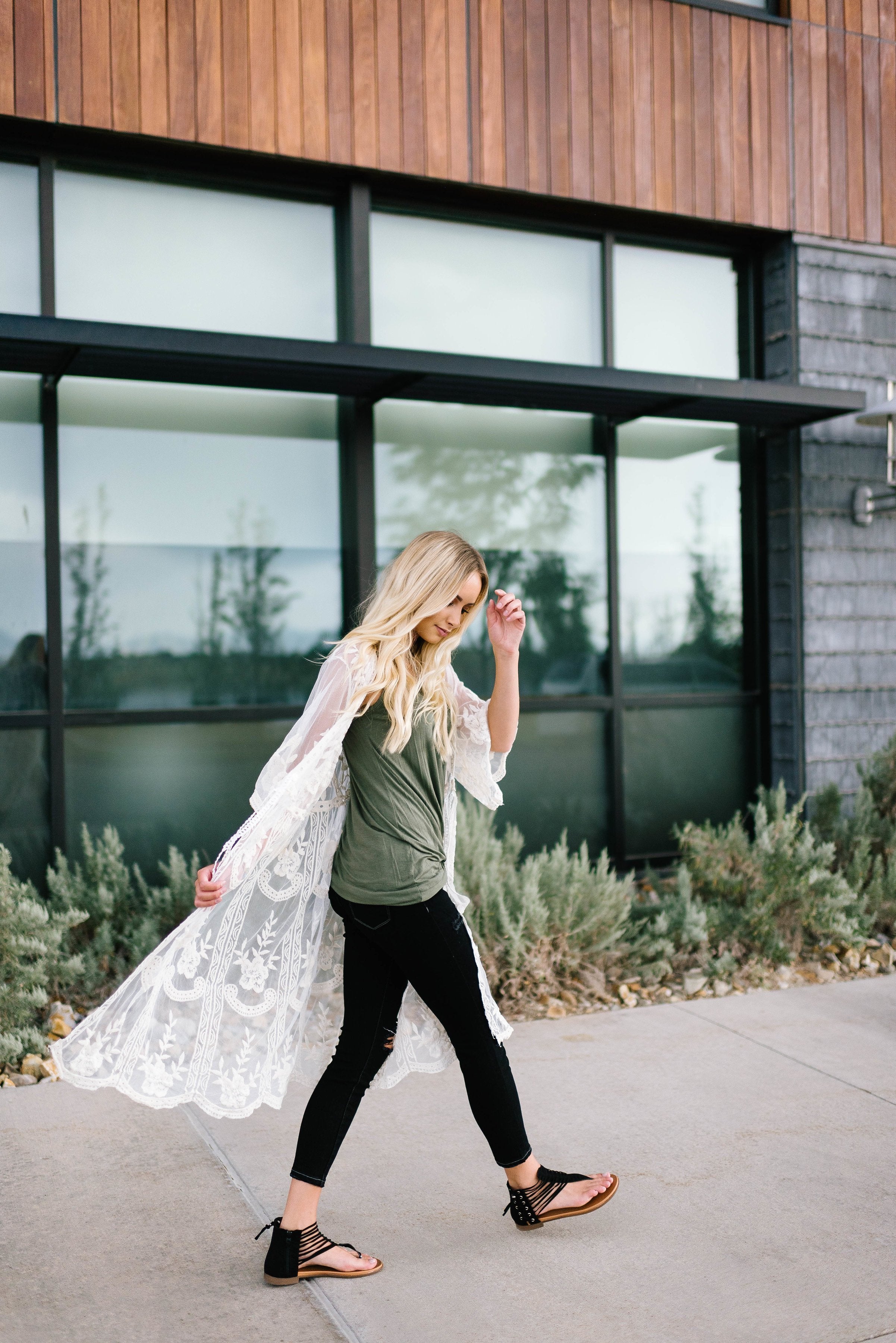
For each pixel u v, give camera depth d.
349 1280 2.49
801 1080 3.67
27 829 5.04
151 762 5.26
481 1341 2.25
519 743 6.01
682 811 6.41
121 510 5.23
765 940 4.97
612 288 6.24
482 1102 2.60
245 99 5.22
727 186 6.25
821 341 6.51
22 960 4.17
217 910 2.52
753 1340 2.25
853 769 6.55
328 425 5.63
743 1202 2.84
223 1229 2.71
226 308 5.47
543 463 6.09
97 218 5.21
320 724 2.44
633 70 6.02
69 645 5.14
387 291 5.80
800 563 6.42
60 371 4.87
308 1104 2.60
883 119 6.67
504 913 4.46
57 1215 2.77
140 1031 2.44
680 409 5.98
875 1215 2.77
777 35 6.37
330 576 5.65
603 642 6.23
